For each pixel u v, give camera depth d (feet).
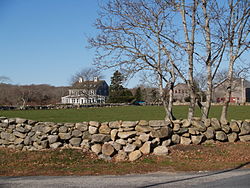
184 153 31.60
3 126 38.40
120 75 38.86
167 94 48.93
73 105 160.45
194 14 37.73
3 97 207.51
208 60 38.99
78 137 34.81
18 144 36.91
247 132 36.42
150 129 33.37
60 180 21.72
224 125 36.50
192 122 35.55
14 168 27.17
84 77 229.86
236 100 203.82
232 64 39.37
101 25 38.86
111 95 205.67
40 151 34.01
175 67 38.93
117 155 31.40
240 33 37.32
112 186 19.77
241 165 26.58
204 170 24.84
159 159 29.60
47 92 256.32
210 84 39.73
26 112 110.63
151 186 19.71
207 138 35.50
